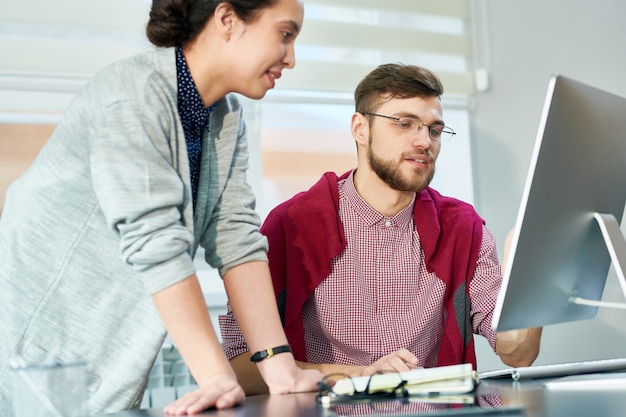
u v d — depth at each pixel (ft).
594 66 9.44
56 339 3.82
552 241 3.79
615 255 3.94
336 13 8.23
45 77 6.84
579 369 4.24
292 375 4.01
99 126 3.67
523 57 9.08
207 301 7.50
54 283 3.84
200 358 3.53
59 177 3.83
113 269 3.81
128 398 3.81
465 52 8.80
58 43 6.86
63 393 2.94
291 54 4.06
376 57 8.44
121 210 3.57
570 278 4.06
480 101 8.83
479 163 8.77
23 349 3.83
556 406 2.94
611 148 4.00
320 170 8.45
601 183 4.01
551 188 3.67
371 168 5.93
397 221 5.99
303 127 8.38
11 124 7.13
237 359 5.56
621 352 9.15
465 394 3.44
